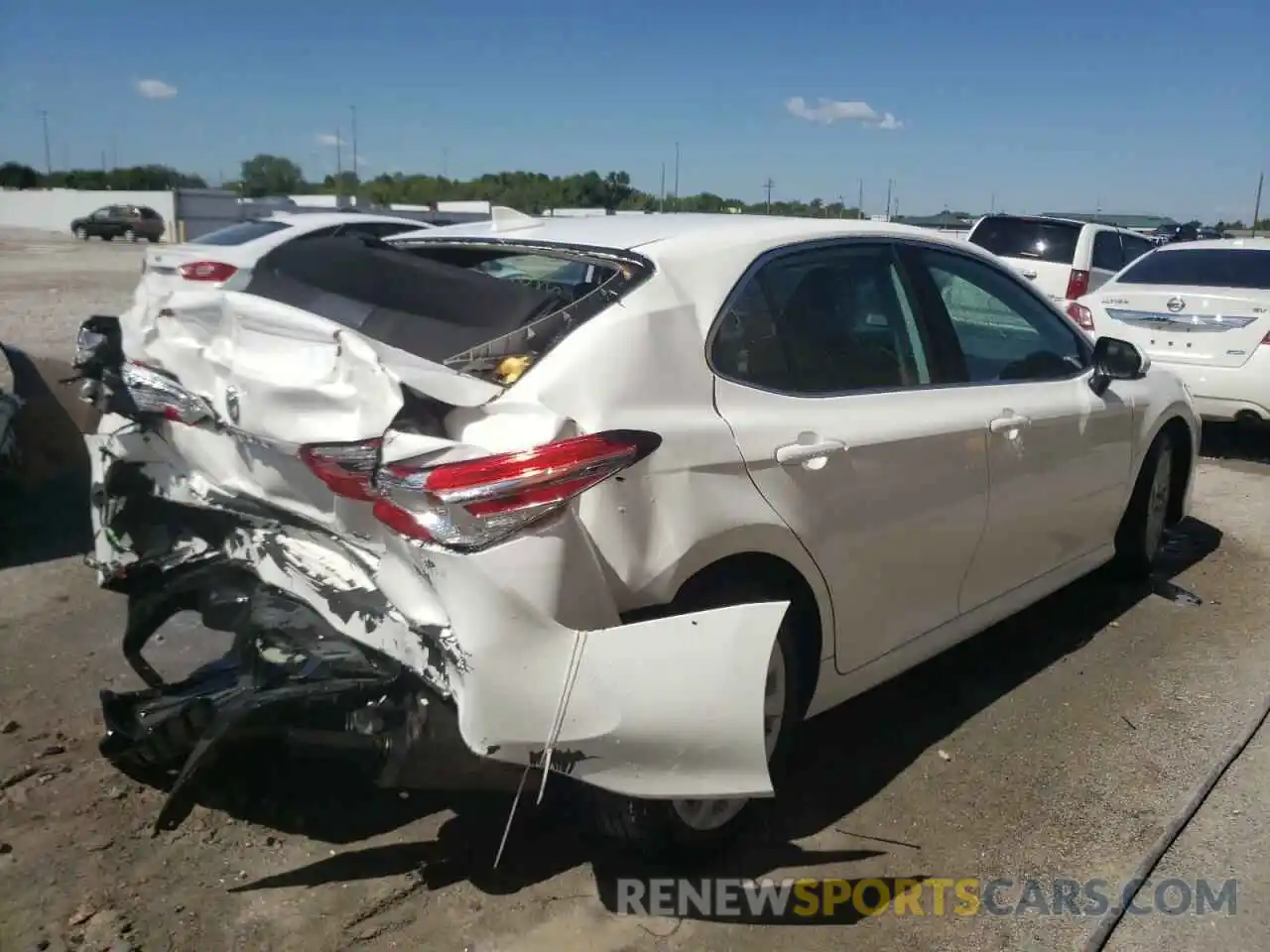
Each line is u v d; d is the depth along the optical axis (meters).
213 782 3.40
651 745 2.70
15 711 3.95
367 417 2.66
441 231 4.01
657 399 2.95
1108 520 5.05
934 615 3.95
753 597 3.13
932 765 3.82
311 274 3.34
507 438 2.64
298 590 3.12
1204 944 2.95
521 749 2.61
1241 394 8.30
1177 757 3.88
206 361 3.17
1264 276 8.83
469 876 3.13
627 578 2.76
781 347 3.38
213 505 3.34
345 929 2.89
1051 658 4.72
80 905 2.93
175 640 4.55
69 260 32.44
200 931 2.86
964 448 3.87
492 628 2.55
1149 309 8.73
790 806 3.54
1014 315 4.47
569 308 2.96
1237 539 6.48
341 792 3.51
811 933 2.95
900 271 3.94
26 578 5.29
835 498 3.34
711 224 3.56
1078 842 3.38
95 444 3.75
